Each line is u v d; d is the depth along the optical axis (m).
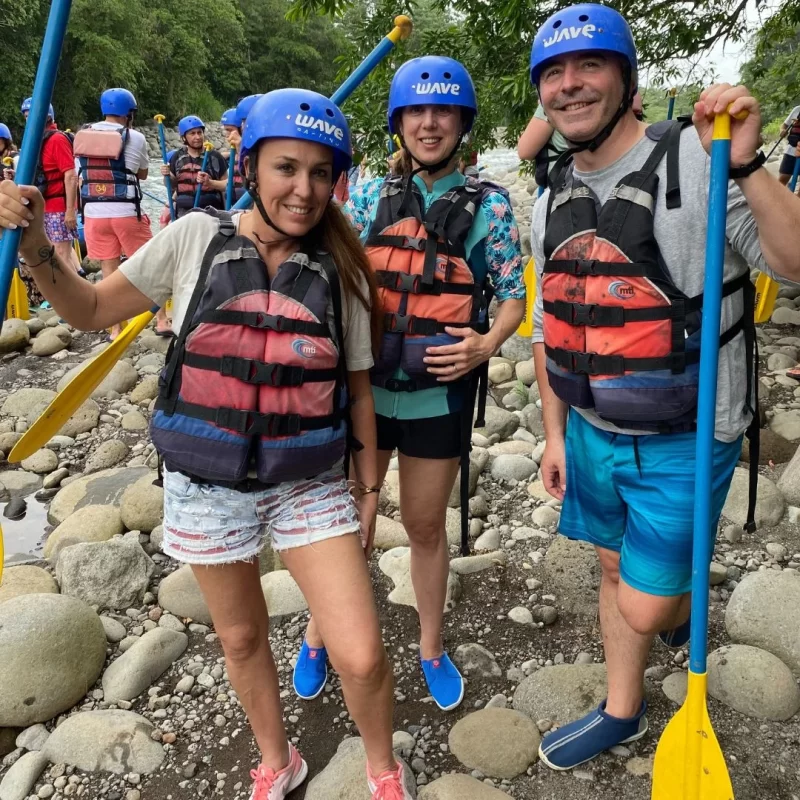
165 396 1.59
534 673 2.38
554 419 2.07
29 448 2.06
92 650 2.45
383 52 2.51
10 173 6.79
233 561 1.64
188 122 6.71
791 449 3.66
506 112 5.55
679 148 1.55
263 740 1.94
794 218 1.38
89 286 1.59
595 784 2.01
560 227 1.72
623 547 1.81
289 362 1.54
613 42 1.52
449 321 1.93
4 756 2.23
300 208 1.51
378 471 2.16
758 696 2.17
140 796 2.06
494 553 3.04
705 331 1.49
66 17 1.54
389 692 1.65
